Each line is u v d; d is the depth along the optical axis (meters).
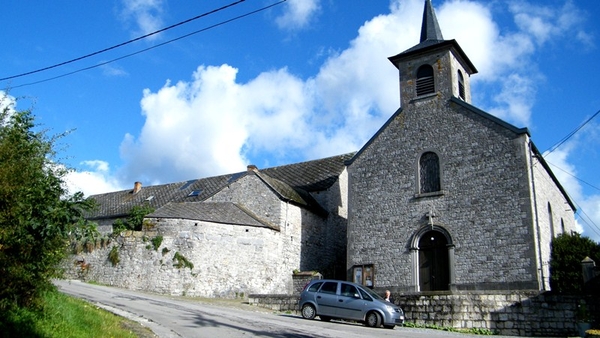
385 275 23.38
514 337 16.66
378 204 24.56
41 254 9.96
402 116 25.23
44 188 9.95
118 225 32.47
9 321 8.85
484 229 21.48
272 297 22.02
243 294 26.03
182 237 26.31
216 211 27.89
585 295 17.09
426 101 24.75
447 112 23.94
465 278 21.33
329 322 17.44
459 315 18.47
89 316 11.58
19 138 9.70
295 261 28.62
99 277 27.23
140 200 38.75
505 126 22.14
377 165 25.20
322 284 18.41
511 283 20.31
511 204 21.16
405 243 23.30
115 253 27.14
